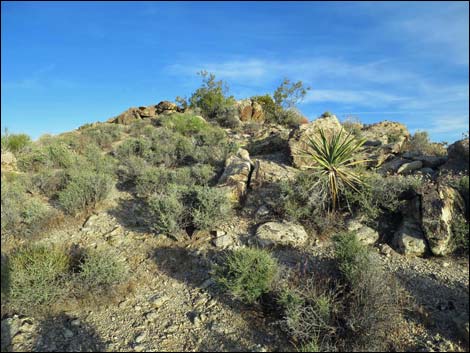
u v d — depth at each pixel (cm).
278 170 856
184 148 1117
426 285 452
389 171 781
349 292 420
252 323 411
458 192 556
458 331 369
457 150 715
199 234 618
